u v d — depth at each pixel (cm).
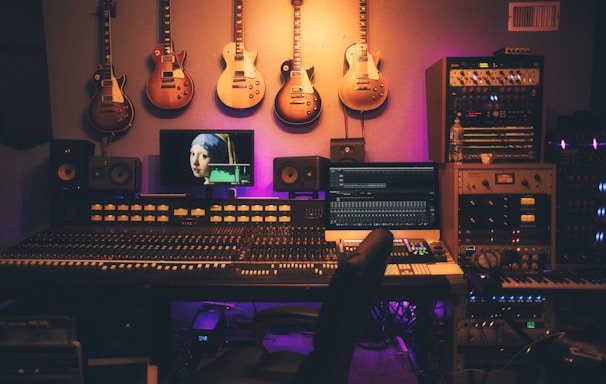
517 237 226
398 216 242
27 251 217
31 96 280
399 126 288
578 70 281
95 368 216
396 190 243
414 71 286
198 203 254
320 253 218
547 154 250
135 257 212
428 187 243
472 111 239
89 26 286
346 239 236
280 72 286
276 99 281
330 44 285
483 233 227
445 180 241
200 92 288
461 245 228
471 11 283
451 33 284
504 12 282
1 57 269
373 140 289
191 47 286
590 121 233
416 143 288
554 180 224
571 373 189
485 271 208
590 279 207
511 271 225
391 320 296
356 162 255
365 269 113
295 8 276
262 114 288
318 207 252
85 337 213
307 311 172
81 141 255
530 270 224
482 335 221
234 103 281
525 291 199
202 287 193
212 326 261
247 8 284
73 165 254
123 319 215
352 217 243
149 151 291
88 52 287
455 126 239
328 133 289
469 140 240
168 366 253
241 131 255
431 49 285
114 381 218
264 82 286
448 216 236
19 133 278
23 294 193
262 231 245
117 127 282
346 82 280
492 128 239
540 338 214
